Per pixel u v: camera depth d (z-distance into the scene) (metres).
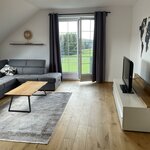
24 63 5.75
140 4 4.58
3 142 2.54
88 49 6.09
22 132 2.81
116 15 5.75
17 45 6.35
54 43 5.99
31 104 4.03
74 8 5.86
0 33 5.69
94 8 5.80
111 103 4.08
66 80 6.35
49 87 5.07
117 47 5.93
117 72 6.07
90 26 5.94
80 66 6.14
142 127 2.82
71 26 6.12
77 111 3.63
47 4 5.27
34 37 6.23
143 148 2.42
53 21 5.88
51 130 2.87
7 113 3.54
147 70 3.73
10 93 3.59
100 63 5.88
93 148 2.41
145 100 2.95
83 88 5.32
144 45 4.05
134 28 5.30
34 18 6.11
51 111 3.63
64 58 6.37
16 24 5.87
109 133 2.79
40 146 2.45
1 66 5.56
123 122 2.85
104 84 5.79
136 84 3.89
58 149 2.39
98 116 3.40
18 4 4.72
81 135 2.73
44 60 5.73
